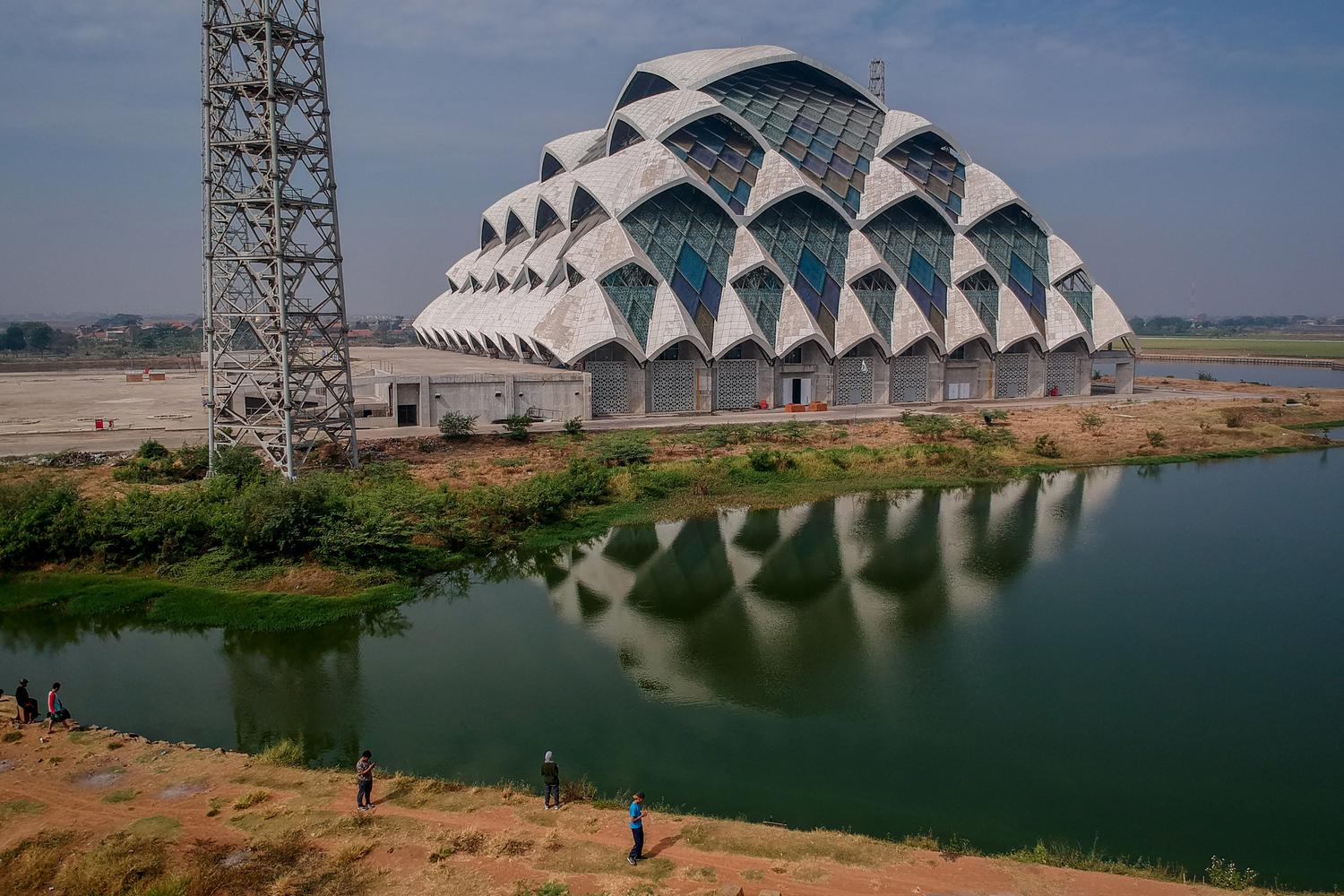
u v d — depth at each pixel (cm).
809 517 4659
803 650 2939
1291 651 2933
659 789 2072
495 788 2044
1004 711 2495
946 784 2106
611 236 7556
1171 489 5366
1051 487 5394
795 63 9588
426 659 2873
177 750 2194
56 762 2109
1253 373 16875
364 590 3419
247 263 4419
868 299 8144
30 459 5075
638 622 3212
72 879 1595
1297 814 1984
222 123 4294
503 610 3331
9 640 3002
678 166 7856
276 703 2545
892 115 9469
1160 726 2409
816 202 8294
